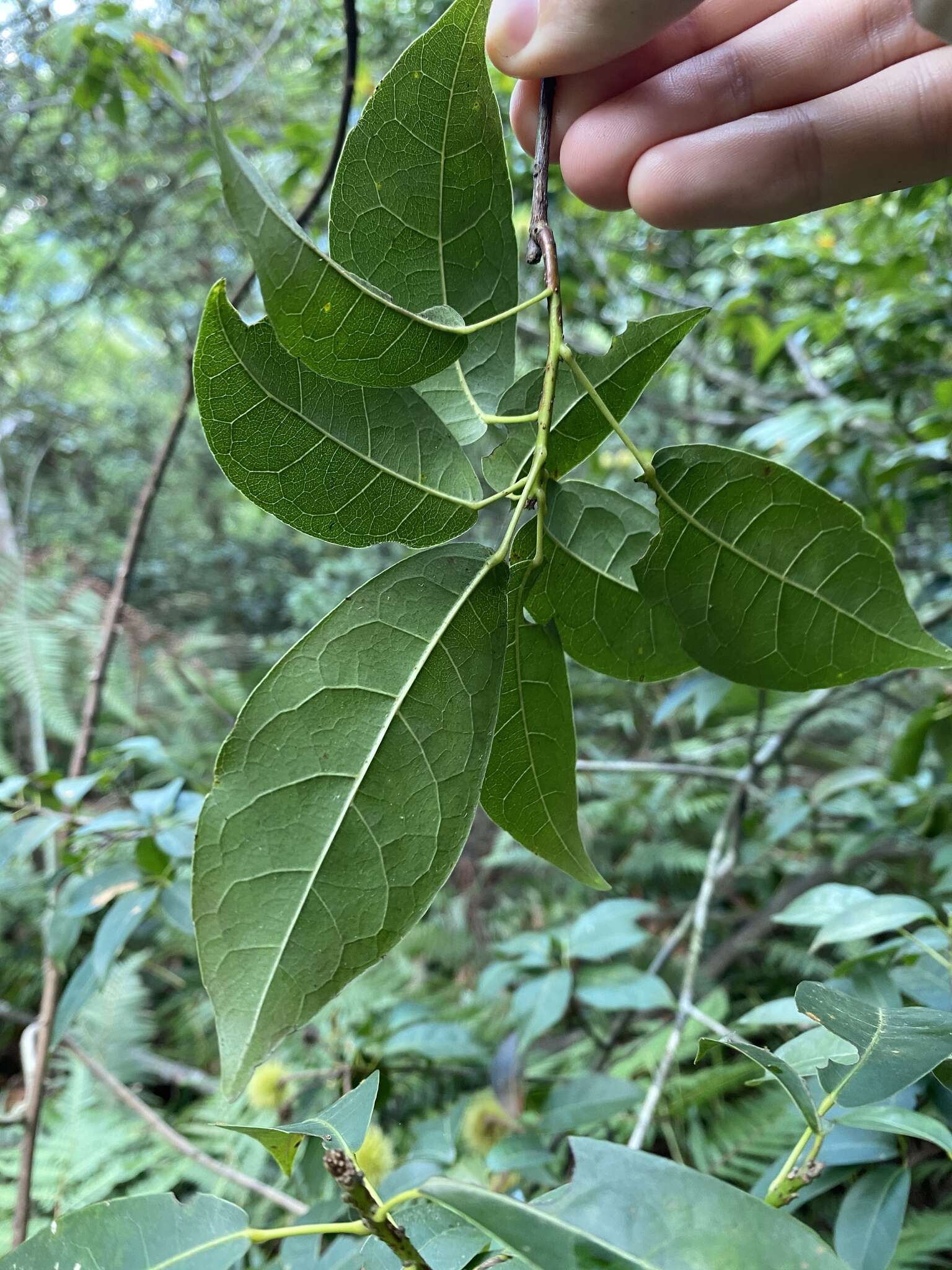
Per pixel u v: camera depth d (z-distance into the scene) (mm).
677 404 812
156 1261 141
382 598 136
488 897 688
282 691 132
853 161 203
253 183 117
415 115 146
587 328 822
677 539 153
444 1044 338
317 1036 371
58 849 373
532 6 164
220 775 128
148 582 1183
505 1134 295
